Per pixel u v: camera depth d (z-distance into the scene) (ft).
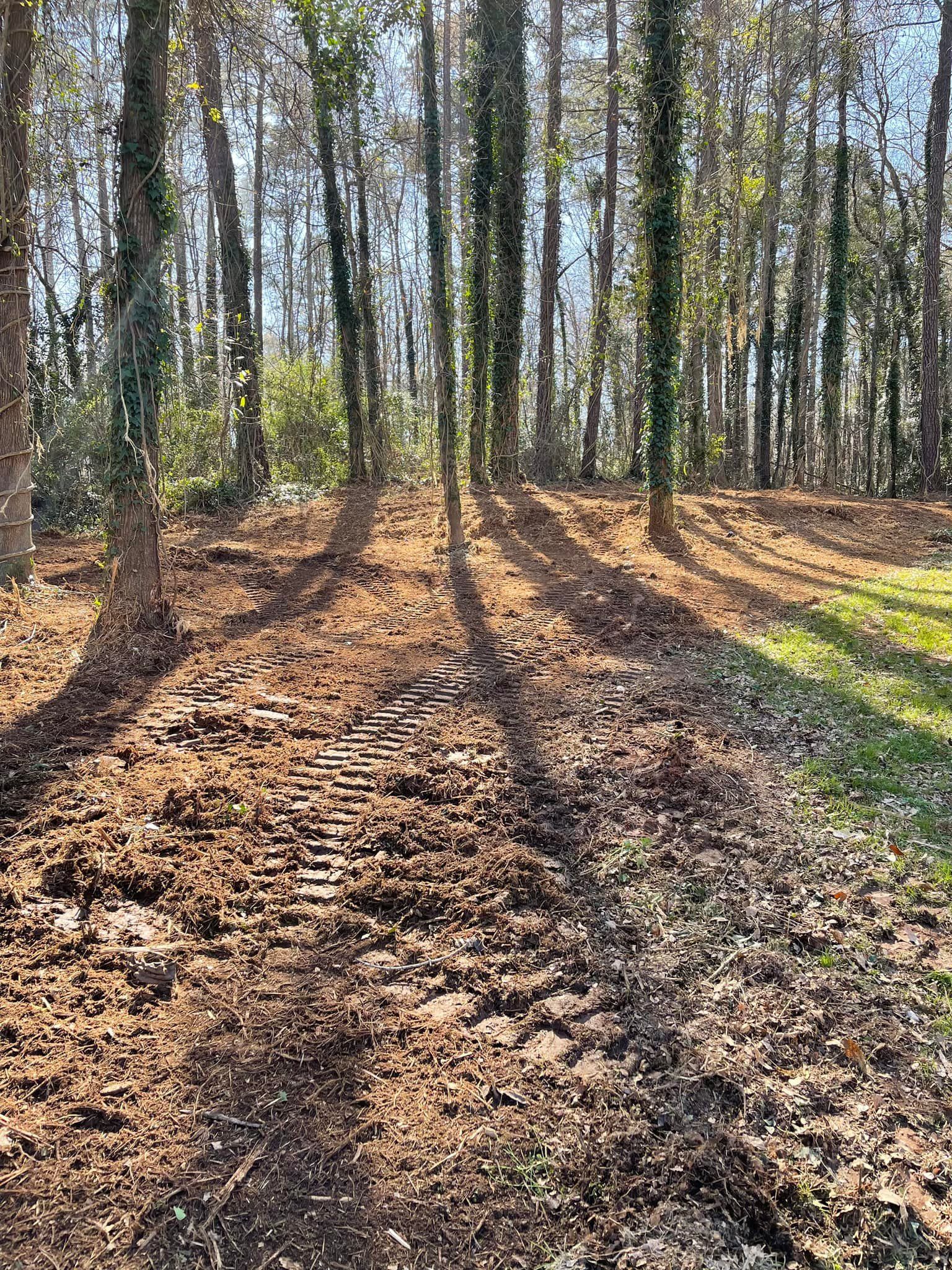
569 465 74.18
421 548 39.73
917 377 94.94
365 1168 7.57
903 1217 7.31
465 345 56.44
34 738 16.03
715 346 62.95
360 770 15.69
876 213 96.12
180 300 25.25
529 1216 7.23
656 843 13.32
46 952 10.21
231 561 35.12
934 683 20.42
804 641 24.62
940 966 10.47
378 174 65.82
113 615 21.76
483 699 19.72
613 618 27.27
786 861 12.83
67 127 26.55
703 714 18.81
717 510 49.39
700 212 50.88
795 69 63.82
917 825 13.67
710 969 10.50
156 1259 6.65
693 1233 7.17
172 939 10.71
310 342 73.77
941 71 66.39
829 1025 9.55
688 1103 8.48
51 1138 7.66
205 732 17.08
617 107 61.87
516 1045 9.17
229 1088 8.37
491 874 12.25
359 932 11.05
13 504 25.98
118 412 21.27
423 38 31.04
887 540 43.73
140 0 19.38
